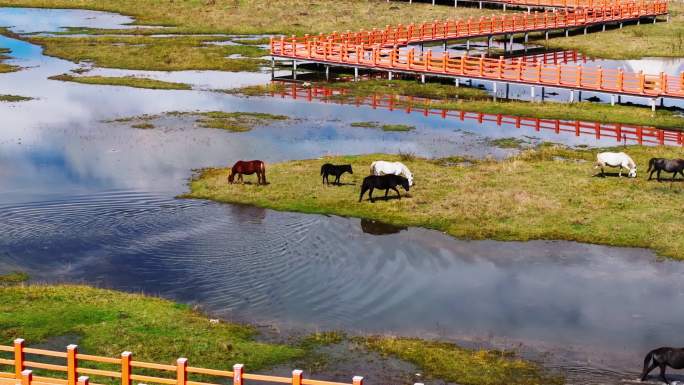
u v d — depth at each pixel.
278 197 33.91
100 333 21.23
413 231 30.25
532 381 19.30
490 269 26.89
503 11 93.06
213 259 27.44
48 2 99.12
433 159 40.47
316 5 95.00
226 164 39.56
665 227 30.17
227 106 53.06
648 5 88.25
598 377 19.58
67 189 35.28
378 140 44.56
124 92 57.22
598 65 67.94
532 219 31.19
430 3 98.75
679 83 55.28
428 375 19.50
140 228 30.45
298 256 27.78
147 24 85.44
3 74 62.81
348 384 18.73
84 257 27.62
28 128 46.62
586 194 33.91
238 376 15.70
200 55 69.94
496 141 44.41
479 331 22.36
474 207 32.41
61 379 17.58
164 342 20.84
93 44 73.81
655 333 22.27
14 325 21.62
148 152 41.66
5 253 27.83
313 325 22.56
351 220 31.34
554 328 22.56
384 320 22.98
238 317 23.06
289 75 64.19
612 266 27.17
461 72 58.06
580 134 45.91
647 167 38.12
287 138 44.91
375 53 61.38
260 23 84.50
